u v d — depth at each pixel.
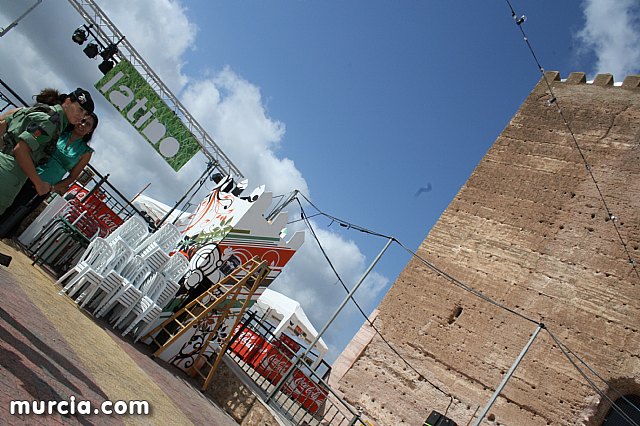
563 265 22.56
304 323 23.62
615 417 19.95
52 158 5.94
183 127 17.62
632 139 23.50
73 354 7.11
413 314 24.86
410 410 22.78
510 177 25.77
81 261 11.10
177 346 12.91
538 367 21.17
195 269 13.02
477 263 24.44
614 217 21.55
